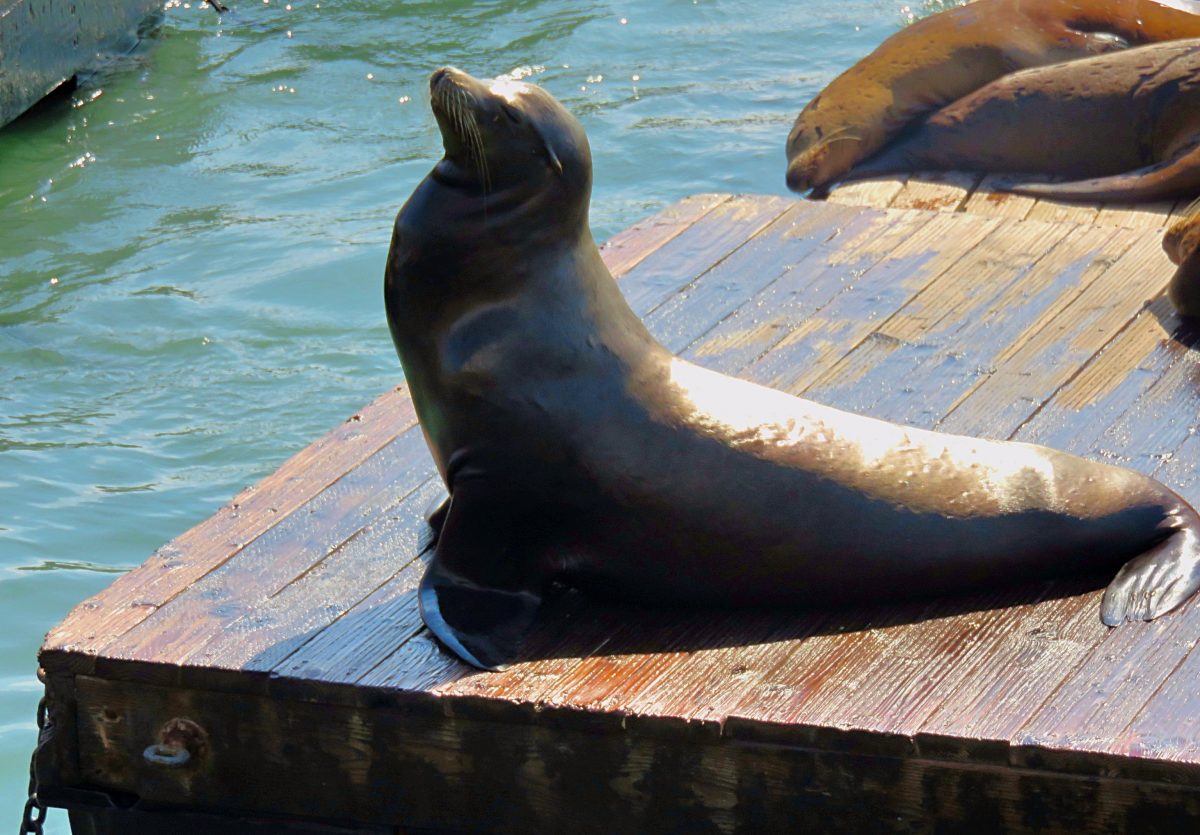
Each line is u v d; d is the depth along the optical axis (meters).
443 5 49.31
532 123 15.19
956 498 16.11
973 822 14.22
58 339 31.03
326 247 34.25
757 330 22.72
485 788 15.35
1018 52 37.16
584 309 15.76
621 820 15.10
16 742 20.70
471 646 15.41
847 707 14.51
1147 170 32.16
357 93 43.38
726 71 43.88
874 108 36.44
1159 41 37.72
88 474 26.41
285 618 16.33
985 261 24.69
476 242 15.45
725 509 15.73
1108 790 13.73
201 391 28.95
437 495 18.53
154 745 16.06
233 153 40.03
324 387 28.95
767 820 14.73
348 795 15.76
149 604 16.69
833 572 15.95
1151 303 23.00
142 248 34.94
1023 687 14.67
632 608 16.41
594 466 15.58
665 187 36.59
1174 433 19.36
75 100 43.53
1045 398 20.42
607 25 47.31
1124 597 15.81
